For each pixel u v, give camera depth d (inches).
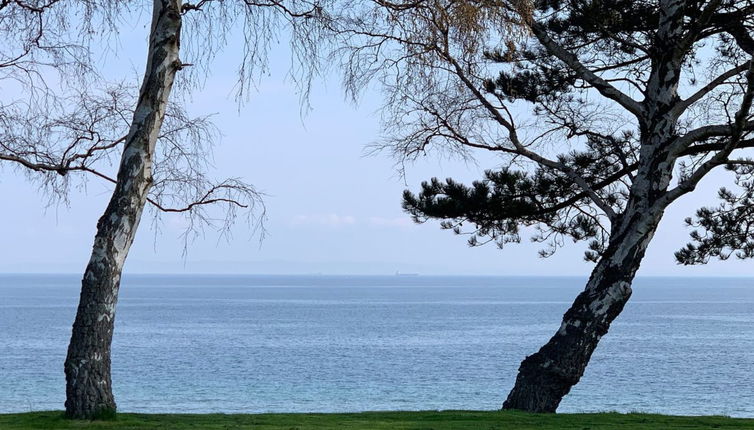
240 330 3786.9
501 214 762.8
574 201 765.3
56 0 585.3
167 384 1856.5
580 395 1744.6
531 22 593.3
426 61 596.4
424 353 2701.8
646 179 673.6
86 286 525.0
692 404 1619.1
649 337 3629.4
